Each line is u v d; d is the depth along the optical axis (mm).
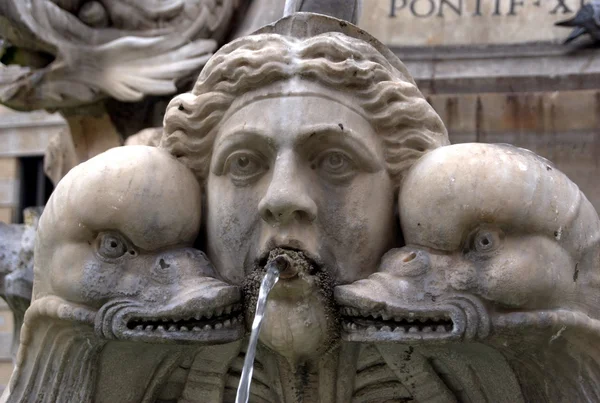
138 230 2596
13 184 9336
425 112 2676
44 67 5105
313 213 2549
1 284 4578
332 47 2645
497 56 5168
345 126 2584
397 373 2695
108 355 2707
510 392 2652
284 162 2562
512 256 2475
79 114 5195
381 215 2619
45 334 2701
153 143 4285
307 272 2545
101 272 2600
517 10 5199
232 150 2627
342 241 2584
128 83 5023
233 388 2844
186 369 2807
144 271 2607
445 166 2535
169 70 5055
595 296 2572
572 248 2537
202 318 2578
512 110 5094
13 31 4926
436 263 2514
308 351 2605
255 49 2691
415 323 2502
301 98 2598
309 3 3098
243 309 2613
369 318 2531
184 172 2693
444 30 5250
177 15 5133
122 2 5094
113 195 2596
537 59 5129
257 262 2586
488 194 2484
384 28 5305
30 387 2740
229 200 2633
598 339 2555
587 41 5109
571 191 2574
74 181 2645
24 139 9320
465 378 2682
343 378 2719
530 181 2504
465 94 5145
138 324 2586
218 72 2684
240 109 2650
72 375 2719
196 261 2621
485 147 2566
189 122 2709
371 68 2635
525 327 2475
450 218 2504
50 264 2652
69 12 5078
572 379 2588
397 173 2658
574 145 5004
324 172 2611
